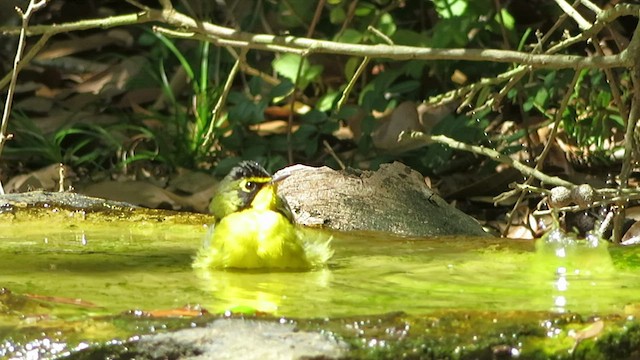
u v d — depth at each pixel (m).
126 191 14.35
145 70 18.50
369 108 15.30
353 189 11.68
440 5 15.23
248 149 15.54
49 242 10.27
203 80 16.55
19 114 17.61
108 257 9.58
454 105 15.79
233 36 11.67
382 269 8.97
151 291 8.06
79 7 20.36
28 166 16.52
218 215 9.34
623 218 11.80
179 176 15.13
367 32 15.20
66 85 18.97
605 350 6.04
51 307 7.22
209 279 8.58
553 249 9.52
